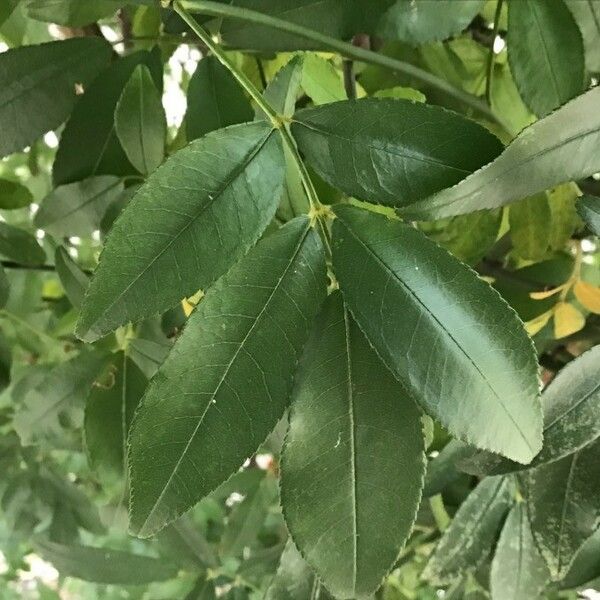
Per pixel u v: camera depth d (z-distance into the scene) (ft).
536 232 1.06
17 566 1.98
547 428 0.71
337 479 0.63
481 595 1.21
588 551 0.94
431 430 0.78
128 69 0.92
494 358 0.59
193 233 0.61
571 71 0.85
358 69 1.10
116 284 0.59
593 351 0.72
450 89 0.90
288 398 0.62
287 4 0.80
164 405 0.60
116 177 0.97
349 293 0.61
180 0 0.74
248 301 0.61
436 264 0.61
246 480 1.50
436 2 0.82
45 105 0.89
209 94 0.85
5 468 1.59
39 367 1.36
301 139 0.67
